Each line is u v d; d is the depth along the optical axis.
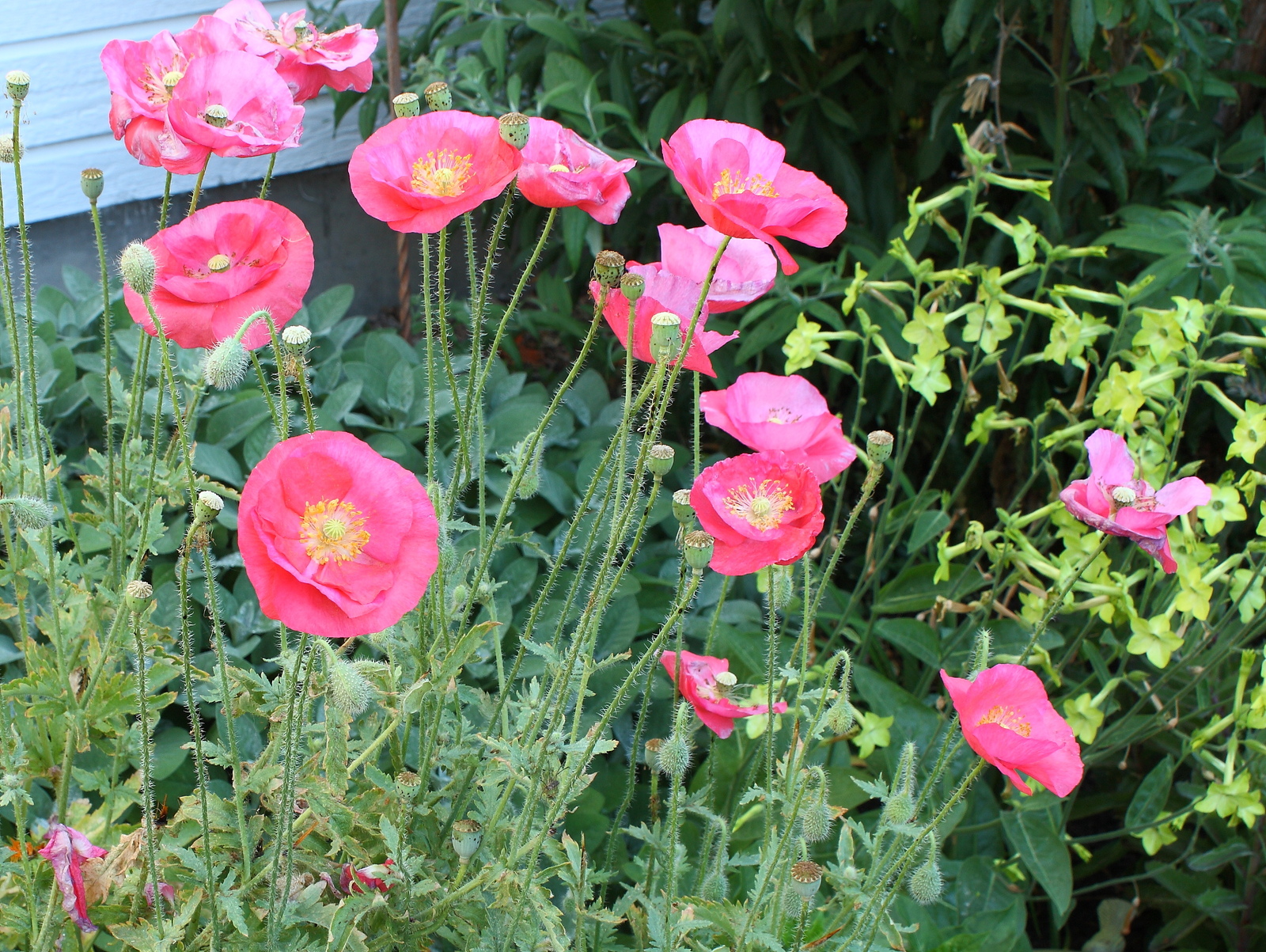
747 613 2.91
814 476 1.57
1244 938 2.51
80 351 3.25
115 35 3.62
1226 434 3.00
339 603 1.11
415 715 1.90
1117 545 2.76
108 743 1.85
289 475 1.13
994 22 3.15
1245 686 2.32
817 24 3.17
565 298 3.60
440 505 1.56
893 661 3.29
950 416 3.47
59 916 1.55
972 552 3.08
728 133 1.46
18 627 2.37
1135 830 2.36
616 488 1.67
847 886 1.57
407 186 1.42
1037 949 2.78
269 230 1.49
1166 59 3.10
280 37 1.83
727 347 3.38
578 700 1.50
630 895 1.60
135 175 3.84
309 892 1.46
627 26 3.46
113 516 1.89
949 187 3.69
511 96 3.28
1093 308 3.22
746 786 1.98
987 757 1.38
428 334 1.51
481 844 1.57
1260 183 3.27
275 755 1.53
